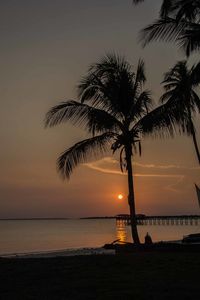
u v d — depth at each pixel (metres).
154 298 8.33
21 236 71.69
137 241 20.77
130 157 21.16
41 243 51.84
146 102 20.88
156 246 18.14
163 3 15.23
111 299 8.35
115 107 20.81
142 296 8.53
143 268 12.09
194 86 16.03
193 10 15.00
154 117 17.81
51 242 53.66
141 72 21.45
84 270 12.02
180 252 17.12
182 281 9.97
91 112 20.28
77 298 8.51
